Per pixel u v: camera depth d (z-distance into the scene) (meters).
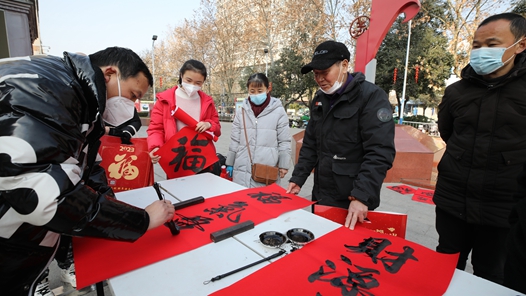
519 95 1.46
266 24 20.25
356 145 1.73
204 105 2.71
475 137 1.59
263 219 1.44
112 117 1.21
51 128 0.79
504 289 0.91
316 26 17.05
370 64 3.54
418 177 5.12
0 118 0.75
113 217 0.93
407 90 16.91
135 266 1.01
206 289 0.90
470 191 1.61
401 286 0.92
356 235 1.28
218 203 1.67
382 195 4.39
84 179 1.23
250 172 2.80
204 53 24.92
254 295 0.87
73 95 0.88
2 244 0.88
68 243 1.23
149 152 2.52
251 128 2.82
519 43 1.44
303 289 0.90
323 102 1.83
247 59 25.34
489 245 1.60
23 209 0.76
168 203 1.20
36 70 0.83
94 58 1.10
